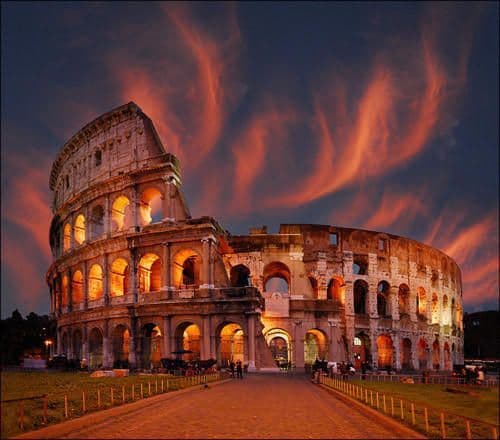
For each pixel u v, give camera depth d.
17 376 56.00
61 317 89.25
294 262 81.62
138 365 73.19
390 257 94.00
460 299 119.56
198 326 70.44
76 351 87.00
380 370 82.81
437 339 101.31
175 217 75.50
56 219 98.75
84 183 89.12
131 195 78.88
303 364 78.00
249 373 65.50
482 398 19.12
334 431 22.52
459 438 19.39
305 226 89.06
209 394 38.38
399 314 94.19
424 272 100.31
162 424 23.92
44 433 20.34
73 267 88.50
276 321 79.38
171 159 76.81
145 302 74.19
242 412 28.08
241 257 81.62
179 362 62.16
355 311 95.12
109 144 84.88
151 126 80.81
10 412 23.86
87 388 39.16
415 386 42.28
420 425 22.55
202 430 22.39
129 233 76.56
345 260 89.44
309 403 32.94
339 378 53.75
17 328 123.19
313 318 80.19
